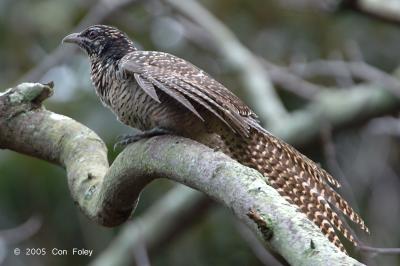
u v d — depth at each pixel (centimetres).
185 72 749
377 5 1241
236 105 734
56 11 1448
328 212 656
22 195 1291
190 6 1422
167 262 1318
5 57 1440
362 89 1307
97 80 806
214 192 558
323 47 1470
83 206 684
